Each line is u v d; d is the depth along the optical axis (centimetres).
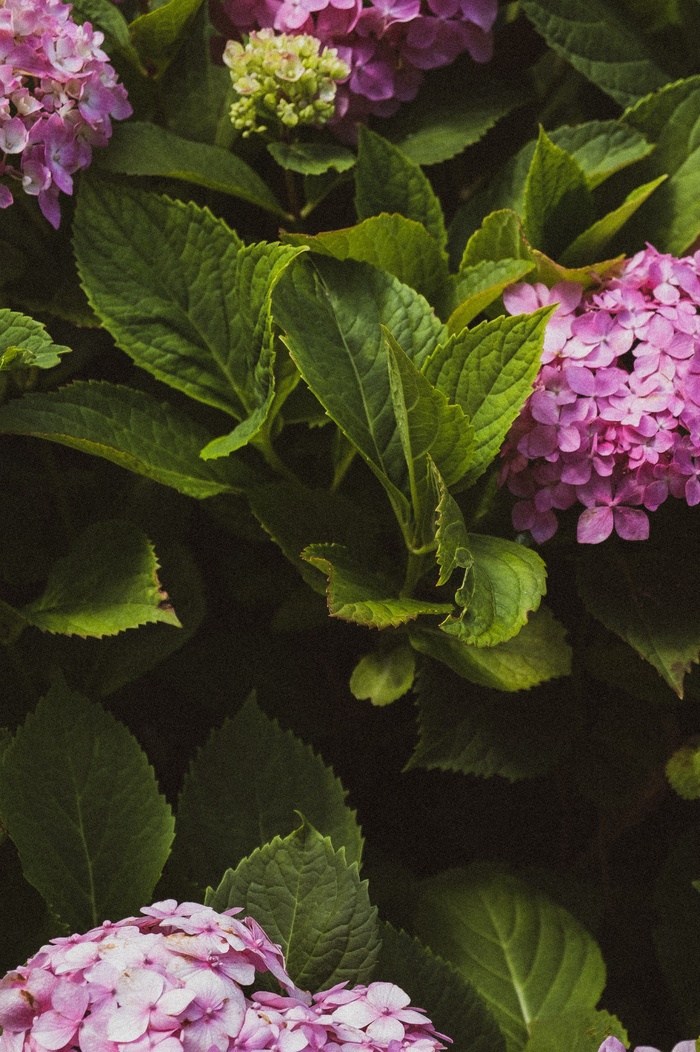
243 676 151
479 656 139
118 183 149
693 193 149
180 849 138
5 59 139
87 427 140
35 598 150
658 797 150
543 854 153
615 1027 137
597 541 141
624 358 146
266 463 148
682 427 142
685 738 150
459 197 160
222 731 139
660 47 154
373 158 147
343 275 143
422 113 153
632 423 139
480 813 154
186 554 147
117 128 147
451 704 144
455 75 154
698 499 140
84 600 140
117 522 141
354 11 148
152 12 146
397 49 151
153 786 136
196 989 122
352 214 157
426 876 153
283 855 131
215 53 153
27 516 150
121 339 143
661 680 145
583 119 158
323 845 131
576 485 141
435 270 146
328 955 130
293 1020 122
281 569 150
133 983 122
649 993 149
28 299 146
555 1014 138
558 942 140
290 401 145
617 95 153
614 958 149
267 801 138
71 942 125
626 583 143
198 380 144
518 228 145
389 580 143
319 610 147
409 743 154
